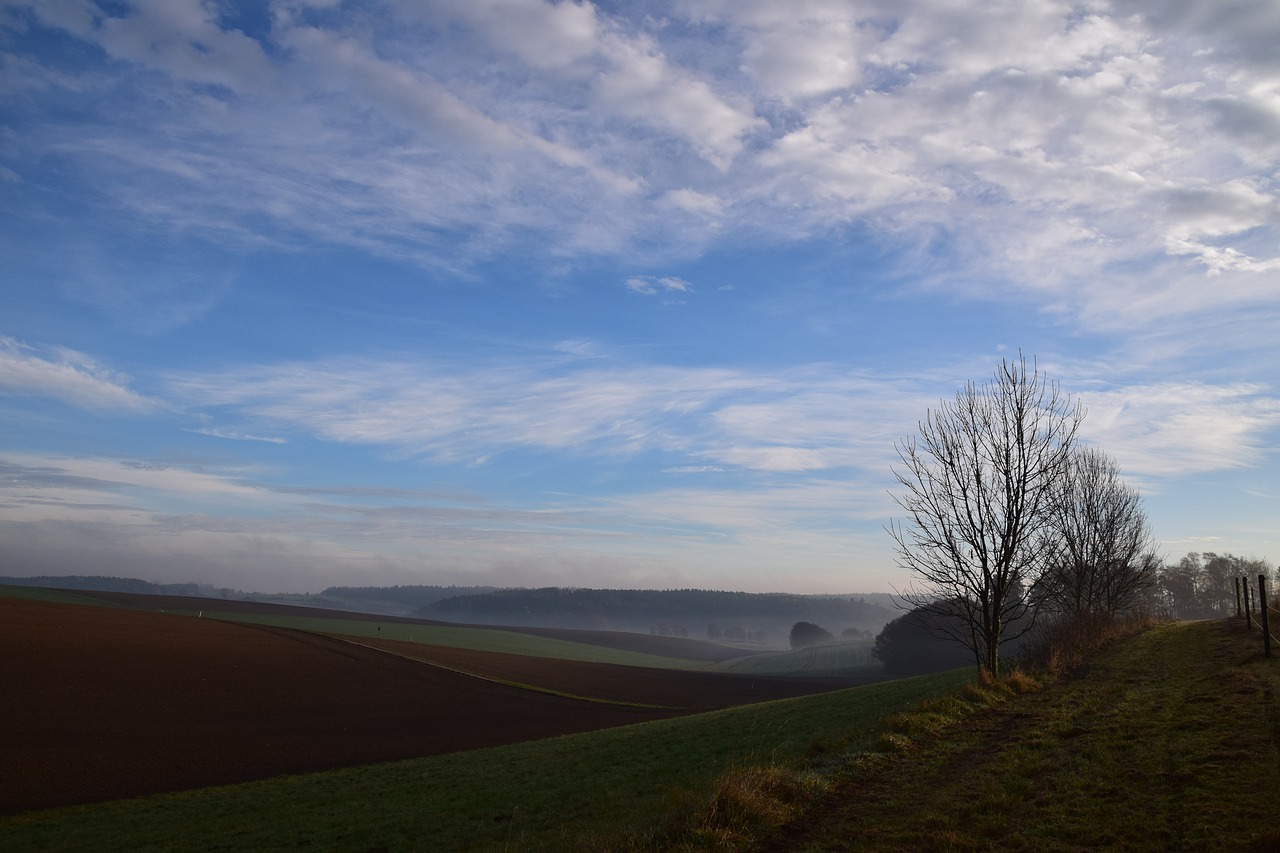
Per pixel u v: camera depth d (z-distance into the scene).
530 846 13.88
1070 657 26.98
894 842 9.58
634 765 22.75
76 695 46.84
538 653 122.62
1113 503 43.69
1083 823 9.41
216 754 36.47
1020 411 25.19
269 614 135.38
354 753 37.34
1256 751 11.43
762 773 12.81
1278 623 29.11
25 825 24.55
